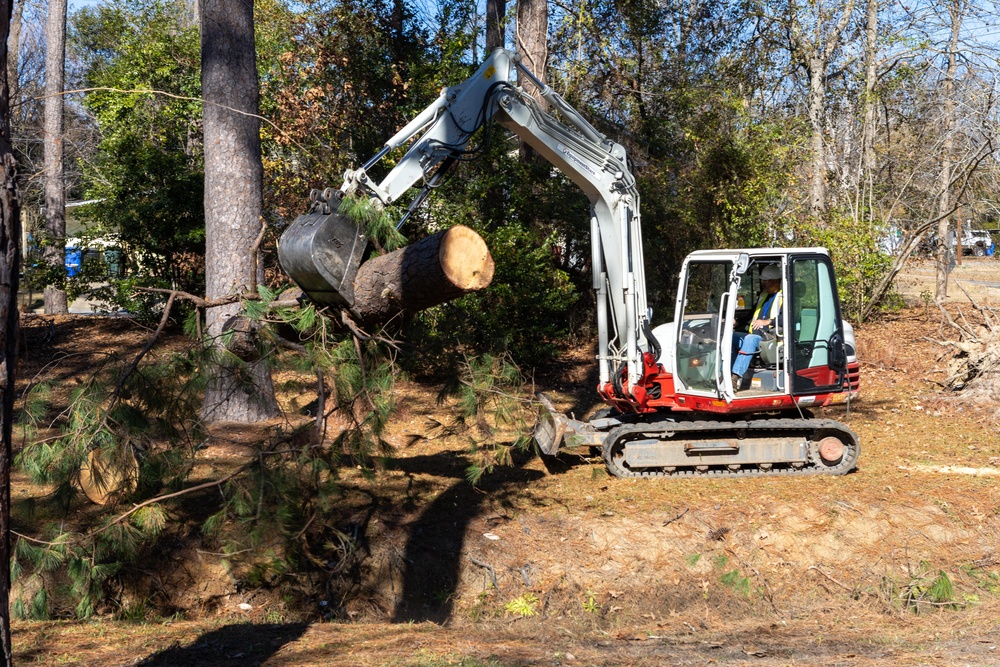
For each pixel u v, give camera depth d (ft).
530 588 22.70
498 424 24.39
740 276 27.48
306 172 47.73
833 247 53.21
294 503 21.03
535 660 17.71
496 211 47.70
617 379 29.01
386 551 23.21
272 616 21.71
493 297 43.83
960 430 35.50
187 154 60.49
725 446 28.32
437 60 49.83
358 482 27.61
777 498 26.12
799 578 23.62
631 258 28.37
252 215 33.24
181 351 21.79
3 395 11.00
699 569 23.45
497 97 25.63
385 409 21.85
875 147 61.98
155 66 64.18
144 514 19.95
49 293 62.28
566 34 58.59
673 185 51.65
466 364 23.73
